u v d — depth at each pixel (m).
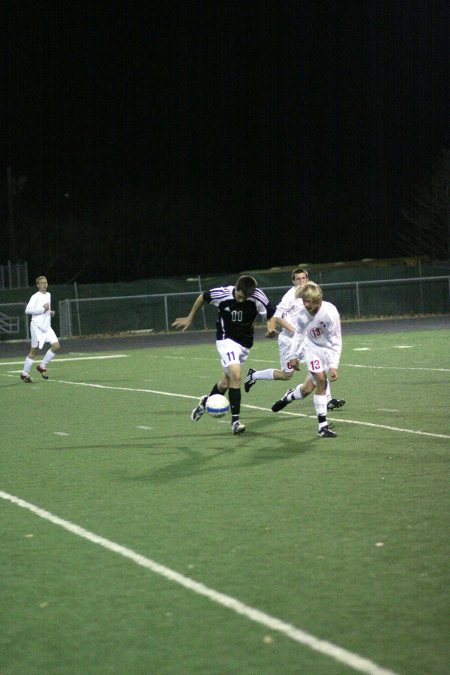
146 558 11.24
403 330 57.44
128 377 34.84
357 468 16.47
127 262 108.31
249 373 24.41
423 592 9.80
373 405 24.70
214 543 11.82
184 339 58.38
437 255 94.06
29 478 16.28
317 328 19.44
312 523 12.70
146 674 8.02
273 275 71.44
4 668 8.26
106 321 66.25
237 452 18.36
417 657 8.17
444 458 17.27
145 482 15.70
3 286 75.38
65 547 11.82
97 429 21.95
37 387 32.34
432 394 26.72
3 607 9.74
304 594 9.83
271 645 8.52
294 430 20.95
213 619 9.20
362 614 9.22
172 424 22.39
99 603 9.76
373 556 11.11
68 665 8.27
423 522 12.62
